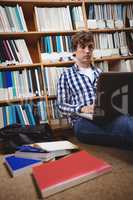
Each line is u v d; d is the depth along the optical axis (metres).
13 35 2.16
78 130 1.65
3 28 2.05
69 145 1.55
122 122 1.33
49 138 1.86
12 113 2.09
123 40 2.50
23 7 2.25
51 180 1.06
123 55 2.47
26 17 2.42
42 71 2.20
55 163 1.25
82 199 0.97
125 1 2.50
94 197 0.98
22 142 1.76
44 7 2.26
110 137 1.44
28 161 1.37
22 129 1.86
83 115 1.57
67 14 2.29
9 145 1.75
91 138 1.59
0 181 1.23
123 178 1.14
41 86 2.20
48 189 1.00
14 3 2.15
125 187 1.05
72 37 2.16
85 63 1.96
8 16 2.07
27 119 2.13
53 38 2.22
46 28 2.20
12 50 2.08
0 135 1.79
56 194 1.02
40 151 1.40
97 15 2.39
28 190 1.10
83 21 2.32
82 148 1.69
